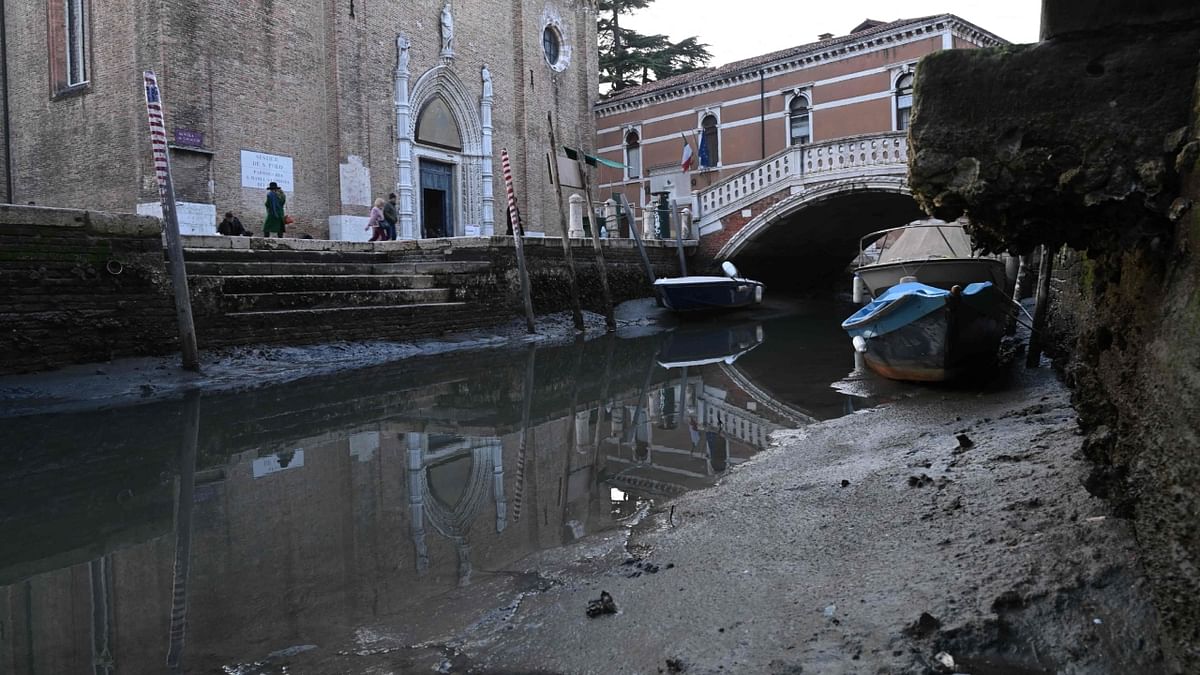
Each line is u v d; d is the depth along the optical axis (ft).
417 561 12.59
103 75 59.93
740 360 40.09
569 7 98.58
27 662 9.36
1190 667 6.95
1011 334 40.81
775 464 18.24
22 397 27.20
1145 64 8.70
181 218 57.67
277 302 38.75
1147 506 8.28
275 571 12.26
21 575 12.28
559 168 57.31
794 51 94.48
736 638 9.10
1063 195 9.25
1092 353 12.71
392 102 73.72
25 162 65.16
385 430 23.63
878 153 70.79
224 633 10.05
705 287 64.49
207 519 15.08
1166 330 8.02
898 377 30.01
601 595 10.31
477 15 84.28
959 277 44.78
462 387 32.04
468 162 83.97
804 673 8.24
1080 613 8.77
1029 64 9.25
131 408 26.71
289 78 66.08
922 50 85.05
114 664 9.25
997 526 11.41
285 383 32.48
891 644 8.61
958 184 9.55
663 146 107.34
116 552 13.29
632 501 15.88
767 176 78.33
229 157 61.21
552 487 17.15
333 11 68.18
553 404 28.27
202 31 59.16
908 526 12.16
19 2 65.05
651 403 28.25
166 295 32.96
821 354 41.70
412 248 54.39
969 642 8.54
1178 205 7.90
